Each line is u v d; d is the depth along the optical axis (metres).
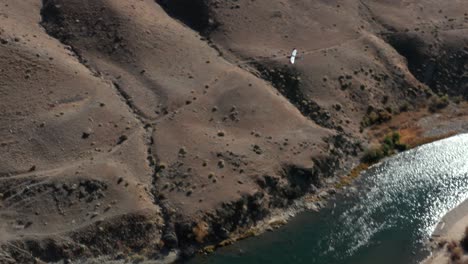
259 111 77.62
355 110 83.38
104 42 86.00
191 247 61.44
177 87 79.81
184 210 63.31
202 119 75.38
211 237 62.47
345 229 65.75
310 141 74.19
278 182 68.31
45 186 63.59
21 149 67.31
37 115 71.44
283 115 77.94
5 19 85.19
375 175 74.38
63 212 61.97
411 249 63.38
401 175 74.50
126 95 77.94
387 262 61.75
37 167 65.88
